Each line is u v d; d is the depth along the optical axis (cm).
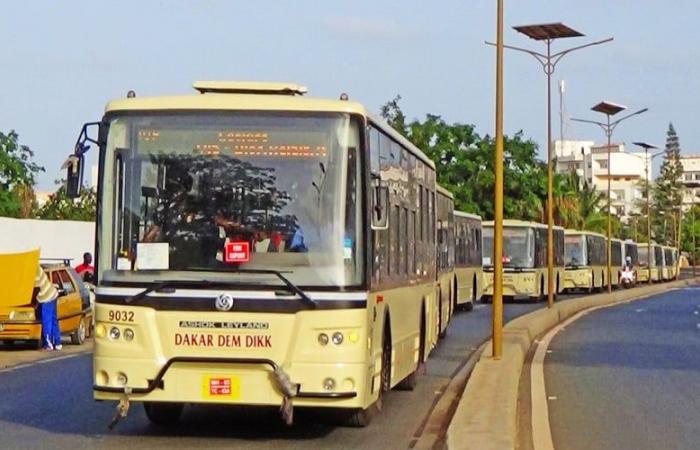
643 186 14925
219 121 1207
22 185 5812
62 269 2697
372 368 1235
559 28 4062
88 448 1206
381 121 1338
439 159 6894
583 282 6391
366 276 1185
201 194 1198
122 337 1185
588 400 1698
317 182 1195
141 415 1466
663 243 13612
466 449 1059
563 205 9094
